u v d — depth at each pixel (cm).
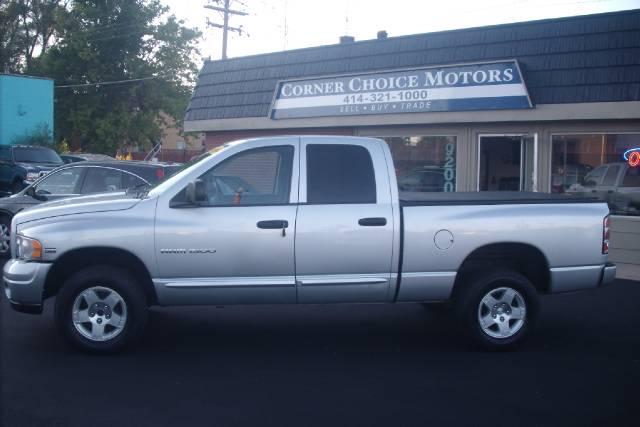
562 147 1241
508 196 720
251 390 556
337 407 518
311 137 669
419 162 1393
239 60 1688
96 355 642
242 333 742
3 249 1127
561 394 552
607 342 716
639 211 1180
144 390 552
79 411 504
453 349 688
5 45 4188
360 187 656
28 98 2894
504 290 674
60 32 4106
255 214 635
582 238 677
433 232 652
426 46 1366
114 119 3994
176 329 754
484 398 541
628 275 1098
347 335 739
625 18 1167
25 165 2094
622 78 1144
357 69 1446
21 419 487
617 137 1188
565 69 1200
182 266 631
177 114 4219
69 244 624
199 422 485
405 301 667
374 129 1439
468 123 1317
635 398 544
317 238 637
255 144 660
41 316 795
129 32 4025
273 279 639
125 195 687
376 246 643
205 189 629
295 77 1548
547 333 753
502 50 1271
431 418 497
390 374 604
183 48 4194
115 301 637
